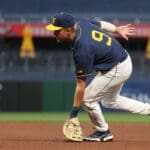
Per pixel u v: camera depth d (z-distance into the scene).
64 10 91.25
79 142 26.56
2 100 67.62
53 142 26.66
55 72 79.69
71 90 67.06
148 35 82.56
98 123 26.97
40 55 80.44
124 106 27.55
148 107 27.73
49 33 83.38
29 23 83.88
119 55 26.14
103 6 91.50
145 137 30.28
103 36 25.84
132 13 90.38
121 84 26.78
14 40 85.31
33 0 92.31
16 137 30.30
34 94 67.38
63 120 50.03
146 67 79.44
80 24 25.67
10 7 91.12
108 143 26.25
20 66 80.25
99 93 26.52
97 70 26.19
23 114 63.06
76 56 25.19
